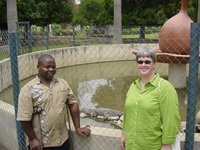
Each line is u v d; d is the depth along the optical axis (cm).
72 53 1205
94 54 1270
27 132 277
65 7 2188
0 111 394
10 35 321
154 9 1697
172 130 223
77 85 838
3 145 409
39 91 274
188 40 634
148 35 1653
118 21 1410
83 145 320
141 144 237
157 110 229
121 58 1309
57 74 1039
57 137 283
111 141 307
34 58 992
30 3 1847
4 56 966
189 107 271
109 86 816
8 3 1316
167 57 662
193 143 278
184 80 736
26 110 271
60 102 280
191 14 1728
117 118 520
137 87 244
